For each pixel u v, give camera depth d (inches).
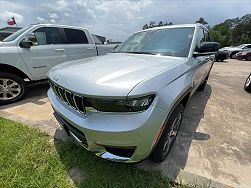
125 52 126.3
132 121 62.7
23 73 165.3
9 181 75.3
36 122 123.0
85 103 67.1
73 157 88.9
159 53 110.9
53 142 101.7
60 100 85.0
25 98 174.2
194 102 175.5
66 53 195.5
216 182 77.7
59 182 76.0
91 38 227.8
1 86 154.8
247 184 79.5
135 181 76.5
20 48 160.6
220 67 459.2
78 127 69.6
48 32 183.9
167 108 69.6
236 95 207.5
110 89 62.9
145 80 66.7
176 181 77.8
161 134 74.2
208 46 105.2
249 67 475.5
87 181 76.0
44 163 85.8
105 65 86.4
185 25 127.0
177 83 79.9
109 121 63.9
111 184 75.0
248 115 150.6
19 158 88.0
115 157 70.1
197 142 107.3
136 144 65.0
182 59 100.4
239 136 116.5
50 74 92.7
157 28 133.8
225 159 94.2
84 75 73.4
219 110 158.1
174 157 93.6
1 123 118.6
